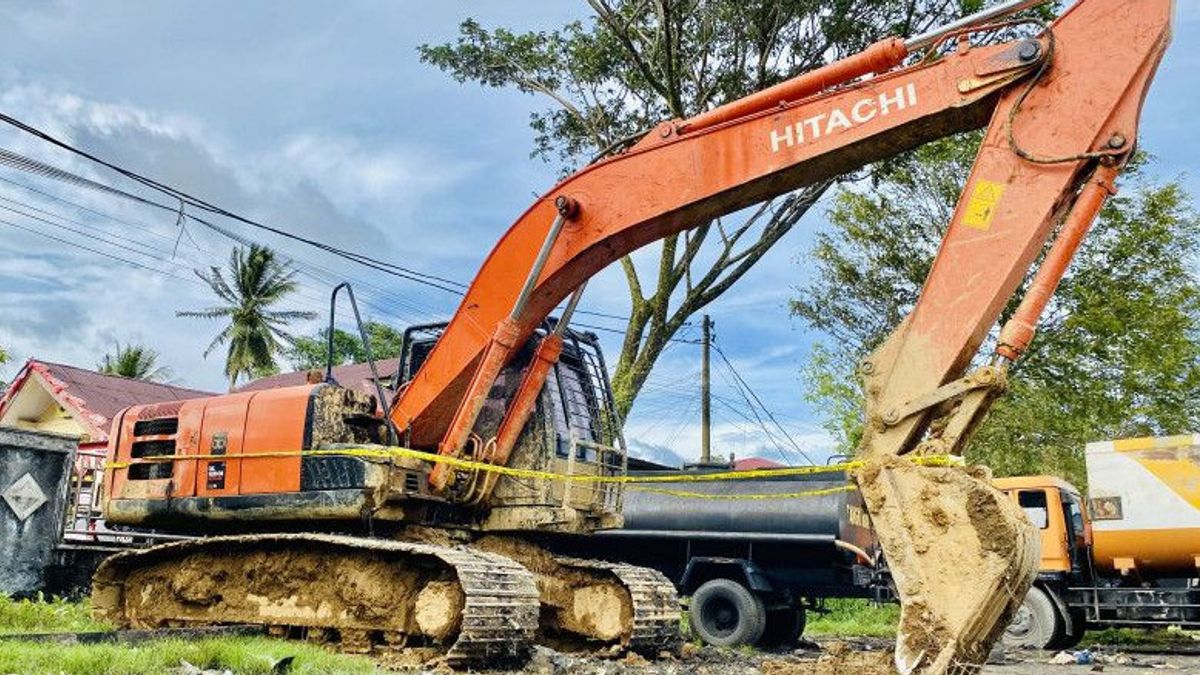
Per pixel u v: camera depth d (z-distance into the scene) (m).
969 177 6.96
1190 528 16.55
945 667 5.89
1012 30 10.69
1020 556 6.05
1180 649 16.81
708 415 31.02
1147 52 6.75
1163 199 23.34
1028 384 23.97
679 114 17.53
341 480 9.58
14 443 11.90
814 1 16.95
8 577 11.79
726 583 13.96
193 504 10.44
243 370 46.81
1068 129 6.80
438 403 9.65
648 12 18.28
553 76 19.89
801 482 14.34
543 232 9.00
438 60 19.92
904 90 7.45
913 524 6.29
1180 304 23.30
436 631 8.84
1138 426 24.08
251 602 10.03
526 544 10.62
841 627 19.64
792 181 7.94
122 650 7.07
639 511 15.05
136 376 46.00
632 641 9.95
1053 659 14.04
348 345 47.84
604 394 11.25
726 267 19.06
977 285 6.74
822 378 26.52
